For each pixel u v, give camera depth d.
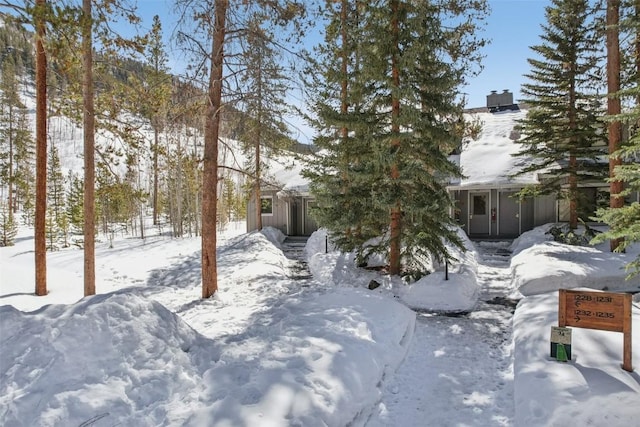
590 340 5.23
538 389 4.13
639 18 7.15
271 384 3.74
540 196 15.88
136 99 10.84
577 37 13.78
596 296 4.65
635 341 5.14
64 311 4.60
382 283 10.26
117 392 3.57
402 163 10.02
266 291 10.30
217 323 7.56
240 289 10.72
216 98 9.68
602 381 4.07
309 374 4.04
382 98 10.19
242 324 7.34
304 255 17.20
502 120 23.81
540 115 14.55
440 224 10.28
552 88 14.49
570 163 14.52
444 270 10.53
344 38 12.16
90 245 10.40
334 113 10.48
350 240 12.02
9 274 12.08
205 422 3.16
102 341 4.00
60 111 10.53
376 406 4.38
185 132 16.77
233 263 14.23
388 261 12.06
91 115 10.19
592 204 14.68
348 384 4.13
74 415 3.23
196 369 4.34
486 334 6.91
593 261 10.38
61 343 3.82
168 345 4.46
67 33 6.92
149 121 12.04
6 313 4.38
